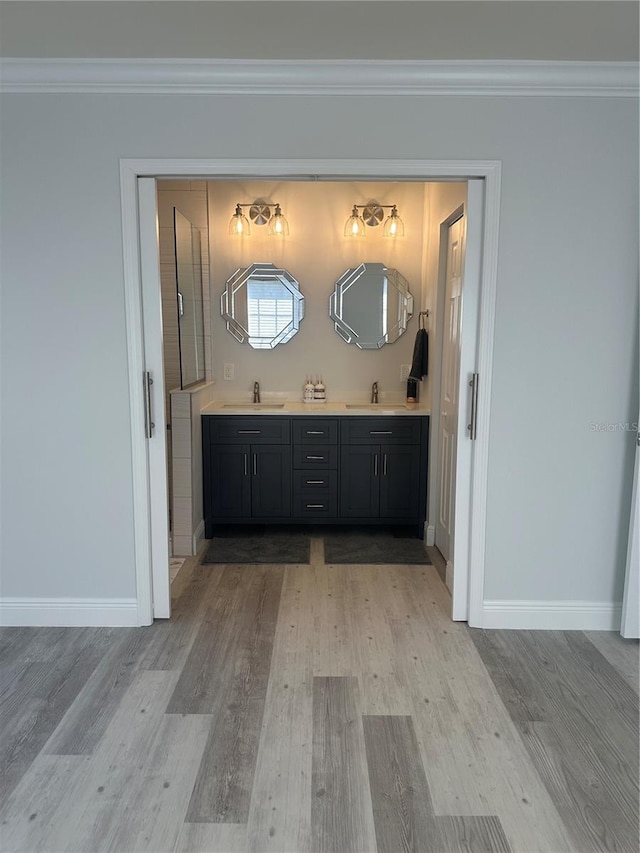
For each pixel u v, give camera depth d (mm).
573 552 2684
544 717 2076
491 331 2529
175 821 1619
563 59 2301
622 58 2289
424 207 4043
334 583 3227
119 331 2535
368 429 3834
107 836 1569
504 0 1887
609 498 2648
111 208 2463
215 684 2262
